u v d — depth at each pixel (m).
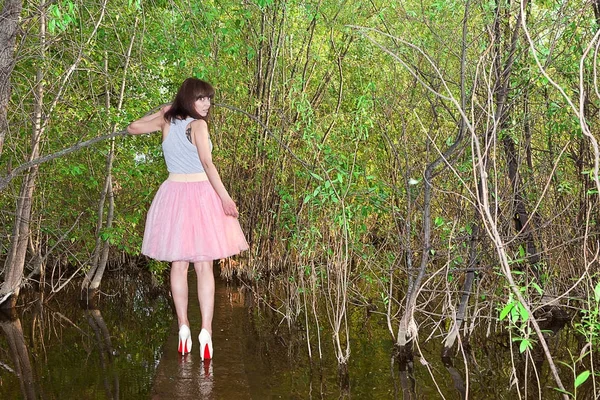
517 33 5.02
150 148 8.62
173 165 4.04
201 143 3.85
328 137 7.00
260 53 8.52
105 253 8.45
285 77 8.48
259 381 4.84
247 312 6.86
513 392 4.64
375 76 7.23
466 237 5.46
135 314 7.38
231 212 4.00
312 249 6.65
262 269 8.97
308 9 7.32
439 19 5.82
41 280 8.70
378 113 6.59
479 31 5.61
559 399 4.51
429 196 5.21
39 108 6.78
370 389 4.70
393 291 7.77
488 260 5.83
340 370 5.11
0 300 7.38
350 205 5.59
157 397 3.61
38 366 5.39
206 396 3.62
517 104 5.80
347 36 7.92
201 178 4.06
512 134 5.45
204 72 6.74
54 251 9.33
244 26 8.55
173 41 6.82
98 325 6.85
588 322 4.39
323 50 8.18
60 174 7.88
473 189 5.67
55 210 8.99
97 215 8.77
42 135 7.44
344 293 5.68
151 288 9.08
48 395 4.65
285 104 8.48
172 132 3.96
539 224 6.18
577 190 6.17
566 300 6.32
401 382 4.84
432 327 6.27
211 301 4.22
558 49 5.45
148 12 7.11
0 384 4.93
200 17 6.52
